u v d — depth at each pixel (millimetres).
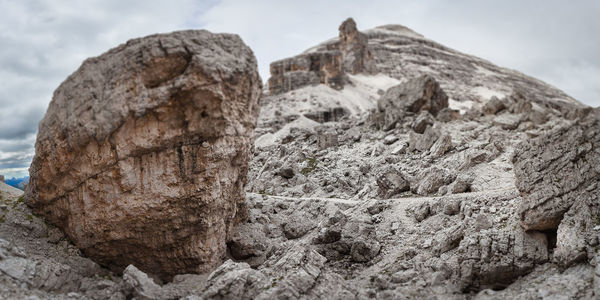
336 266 24938
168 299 18703
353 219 27422
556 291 16219
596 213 18844
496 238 20172
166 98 19203
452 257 21688
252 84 21531
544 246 19750
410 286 19938
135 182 20844
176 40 19281
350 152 50875
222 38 20766
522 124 49844
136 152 20438
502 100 57938
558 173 21109
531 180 21734
